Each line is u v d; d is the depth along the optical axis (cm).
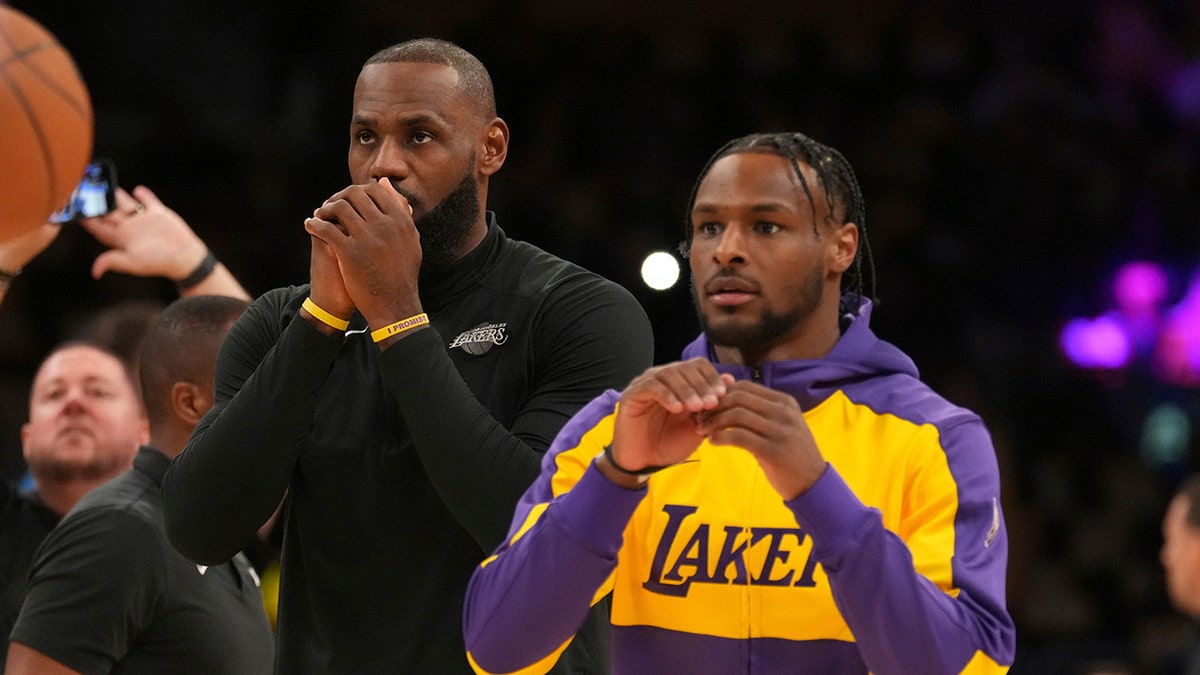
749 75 2469
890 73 2531
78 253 2120
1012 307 2305
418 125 663
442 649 653
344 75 2294
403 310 626
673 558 564
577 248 2170
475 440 618
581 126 2347
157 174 2198
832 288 587
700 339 611
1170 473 2181
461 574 659
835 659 547
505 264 700
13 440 1967
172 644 773
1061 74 2506
